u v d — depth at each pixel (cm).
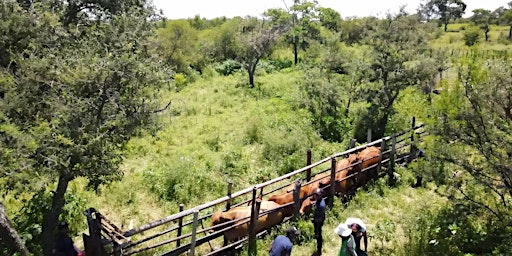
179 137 1672
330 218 989
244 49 2967
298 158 1343
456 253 805
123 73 659
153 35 755
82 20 1029
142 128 751
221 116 1962
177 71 3008
